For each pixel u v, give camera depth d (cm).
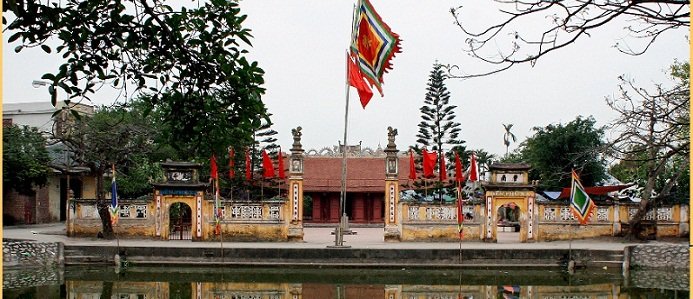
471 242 3553
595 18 542
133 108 4153
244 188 5481
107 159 3672
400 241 3588
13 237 3566
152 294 2491
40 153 4450
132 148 3759
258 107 987
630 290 2566
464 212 3609
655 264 3003
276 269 3045
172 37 907
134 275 2881
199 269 3036
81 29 840
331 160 5856
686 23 553
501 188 3575
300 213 3619
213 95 988
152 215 3606
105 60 897
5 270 2920
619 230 3609
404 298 2452
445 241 3578
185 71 956
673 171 3297
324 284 2738
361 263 3070
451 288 2655
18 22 802
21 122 5431
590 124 4088
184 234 3919
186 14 920
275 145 5456
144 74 935
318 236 4128
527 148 5291
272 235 3581
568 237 3594
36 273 2900
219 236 3553
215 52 931
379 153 5884
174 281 2761
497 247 3162
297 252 3091
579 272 3002
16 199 4844
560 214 3603
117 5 863
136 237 3594
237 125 1010
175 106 984
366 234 4406
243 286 2681
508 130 5316
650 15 541
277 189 5547
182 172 3619
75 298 2388
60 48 855
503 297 2466
